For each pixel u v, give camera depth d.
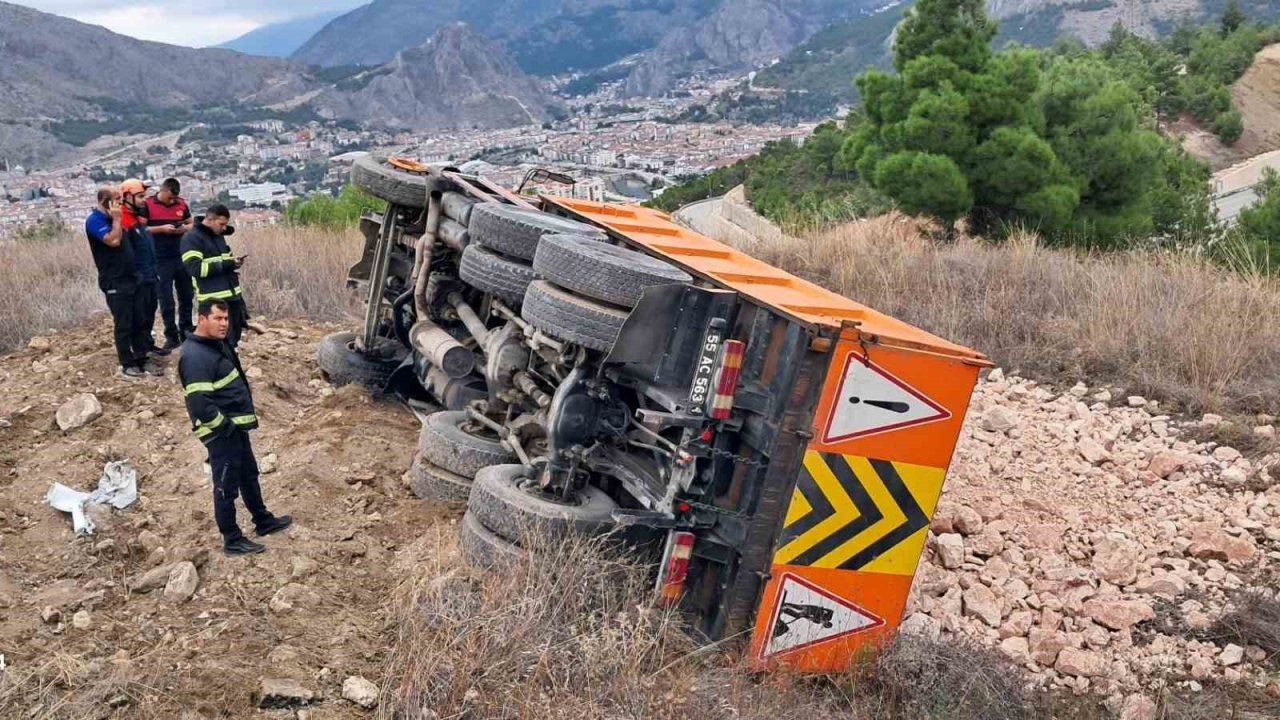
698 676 4.95
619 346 5.30
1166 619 5.86
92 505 6.36
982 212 14.95
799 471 4.94
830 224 14.98
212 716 4.39
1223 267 11.62
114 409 7.75
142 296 8.38
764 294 5.38
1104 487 7.09
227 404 5.66
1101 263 11.33
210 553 5.72
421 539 5.95
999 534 6.51
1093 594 6.04
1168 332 8.84
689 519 5.20
